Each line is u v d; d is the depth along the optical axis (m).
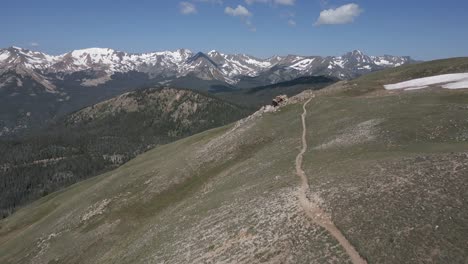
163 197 74.69
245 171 63.03
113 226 71.56
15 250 85.88
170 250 43.53
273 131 80.75
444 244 26.69
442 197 31.30
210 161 79.19
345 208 34.06
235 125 101.25
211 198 56.38
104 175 126.75
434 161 37.97
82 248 69.25
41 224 94.56
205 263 35.38
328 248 29.84
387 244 28.06
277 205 40.03
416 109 64.81
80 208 88.44
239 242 36.06
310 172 47.97
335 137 62.34
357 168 42.38
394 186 34.84
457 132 51.62
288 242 32.41
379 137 55.44
